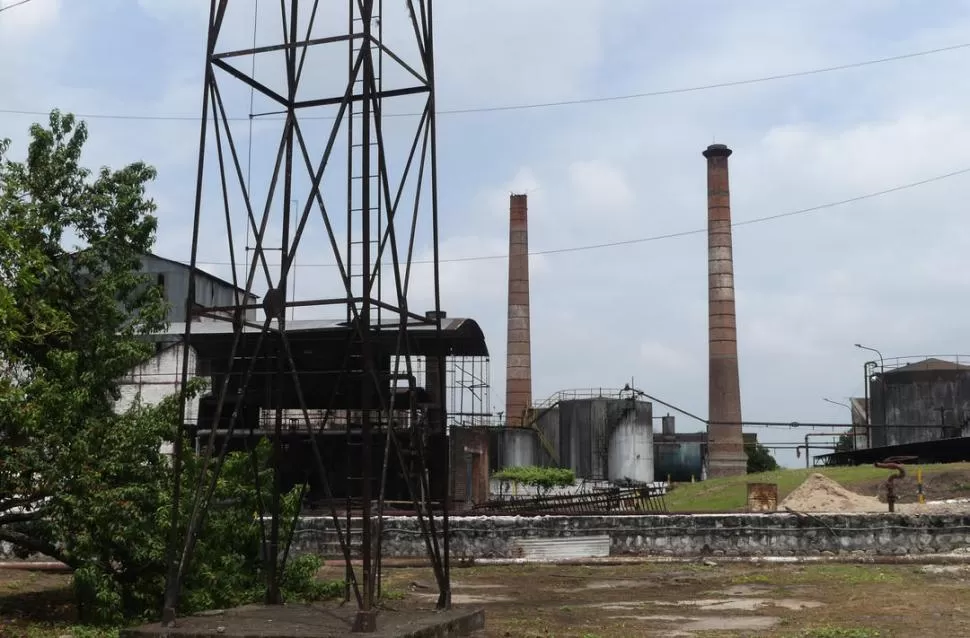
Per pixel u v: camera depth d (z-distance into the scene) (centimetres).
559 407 7075
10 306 1437
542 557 2430
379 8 1162
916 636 1312
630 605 1683
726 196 7512
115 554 1486
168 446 2875
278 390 1314
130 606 1480
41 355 1706
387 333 3328
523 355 7869
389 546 2452
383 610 1175
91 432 1552
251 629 1006
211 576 1456
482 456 3909
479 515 2633
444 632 1073
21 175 1734
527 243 8000
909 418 6412
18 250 1468
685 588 1941
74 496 1470
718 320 7412
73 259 1777
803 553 2405
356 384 3347
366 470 1030
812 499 3186
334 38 1111
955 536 2402
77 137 1788
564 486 5234
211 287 4359
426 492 1223
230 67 1176
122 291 1800
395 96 1261
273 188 1191
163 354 3102
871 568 2188
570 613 1582
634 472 6638
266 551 1508
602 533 2458
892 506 2659
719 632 1357
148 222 1816
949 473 3719
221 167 1200
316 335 3247
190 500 1493
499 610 1623
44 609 1602
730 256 7469
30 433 1522
